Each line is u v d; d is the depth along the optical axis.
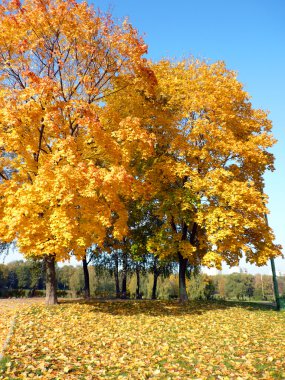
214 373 7.48
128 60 16.06
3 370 6.75
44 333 10.76
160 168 18.03
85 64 16.20
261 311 18.50
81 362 8.07
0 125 14.16
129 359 8.62
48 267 17.45
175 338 11.07
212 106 17.67
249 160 18.80
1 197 14.66
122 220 15.01
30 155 15.39
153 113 18.41
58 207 13.48
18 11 14.88
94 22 15.38
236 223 16.00
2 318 14.24
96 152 16.94
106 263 28.20
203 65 19.36
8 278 65.94
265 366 7.91
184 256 17.91
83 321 13.22
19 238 13.38
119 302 18.95
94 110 15.44
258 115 19.67
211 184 16.80
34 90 13.12
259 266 18.53
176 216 18.34
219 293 88.44
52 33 15.52
